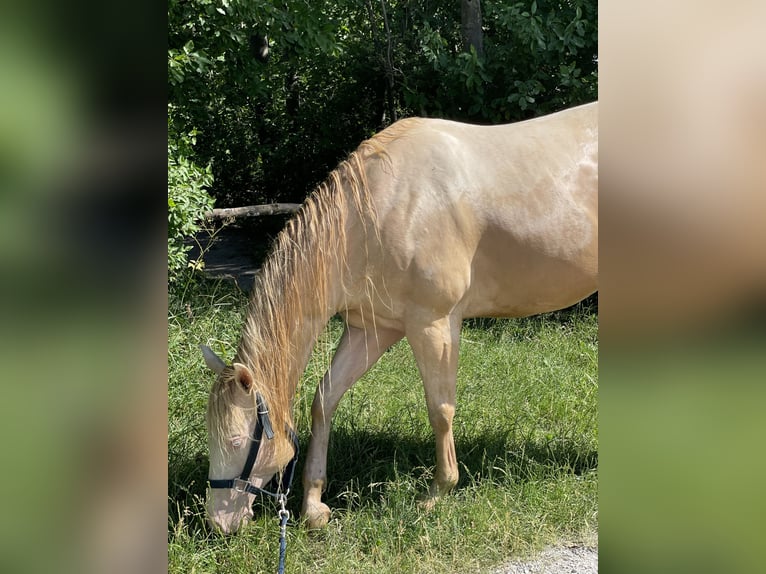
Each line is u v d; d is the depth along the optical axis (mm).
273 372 2807
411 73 7316
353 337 3266
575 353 5082
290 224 2949
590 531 3105
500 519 3084
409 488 3246
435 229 2943
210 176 5328
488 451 3658
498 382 4496
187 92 6234
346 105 8375
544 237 3076
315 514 3123
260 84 6469
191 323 4695
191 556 2801
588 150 3172
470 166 3057
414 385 4469
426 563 2908
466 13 6656
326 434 3223
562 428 3969
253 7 5270
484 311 3264
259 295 2865
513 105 6578
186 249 5113
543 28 6199
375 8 7902
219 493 2803
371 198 2932
